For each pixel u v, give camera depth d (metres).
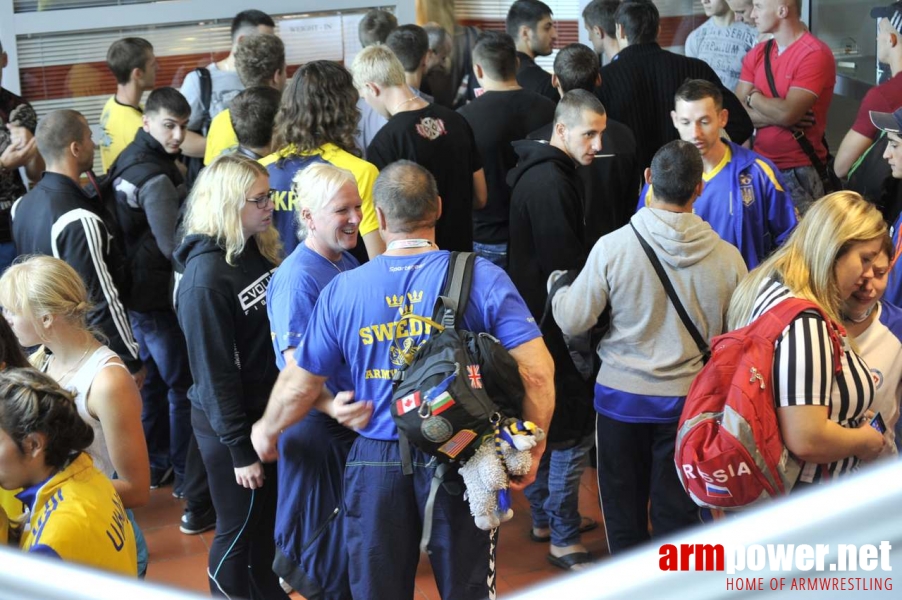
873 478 0.78
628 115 4.98
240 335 3.15
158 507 4.74
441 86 6.28
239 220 3.07
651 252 3.17
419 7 6.75
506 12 7.27
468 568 2.65
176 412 4.75
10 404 2.11
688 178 3.13
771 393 2.48
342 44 6.74
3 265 5.01
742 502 2.53
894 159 3.68
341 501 2.96
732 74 6.21
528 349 2.60
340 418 2.67
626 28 4.99
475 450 2.48
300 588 3.02
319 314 2.68
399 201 2.65
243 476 3.16
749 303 2.68
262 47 4.82
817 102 5.24
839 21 6.39
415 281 2.61
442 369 2.45
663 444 3.31
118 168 4.60
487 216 5.05
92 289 4.12
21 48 6.21
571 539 4.00
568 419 3.71
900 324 2.74
